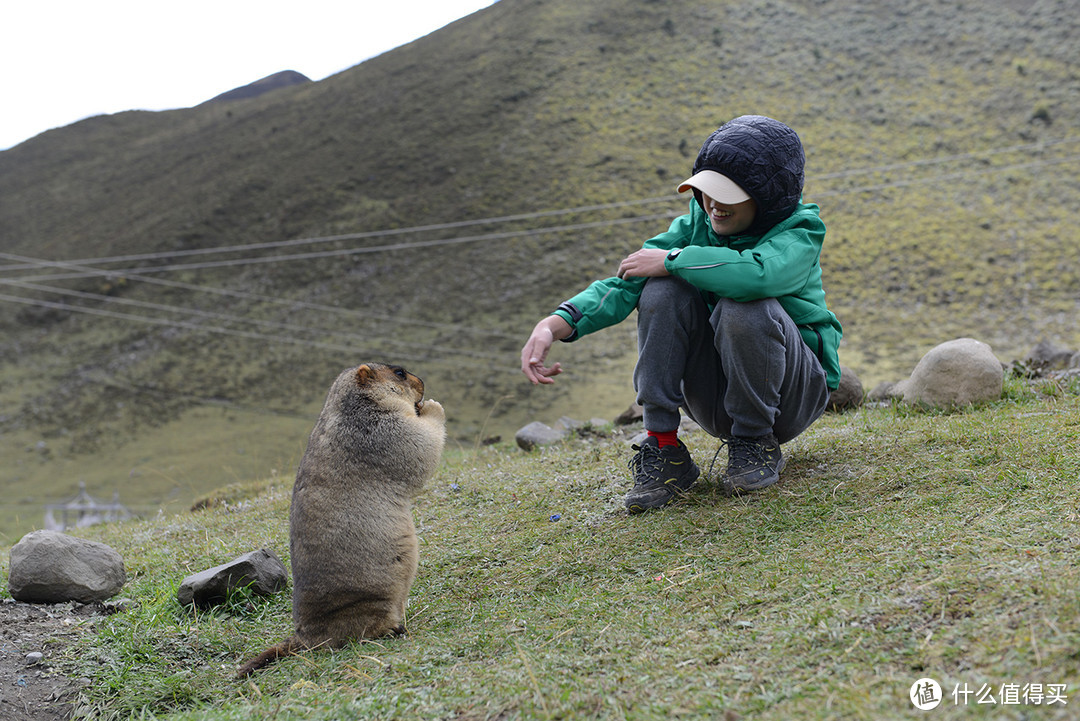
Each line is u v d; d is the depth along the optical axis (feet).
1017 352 128.67
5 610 12.76
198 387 194.59
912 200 184.55
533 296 192.75
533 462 18.66
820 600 8.08
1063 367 20.43
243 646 11.25
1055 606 6.66
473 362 171.12
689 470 12.73
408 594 11.40
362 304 213.66
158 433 178.70
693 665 7.33
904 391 17.93
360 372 11.72
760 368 11.18
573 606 9.61
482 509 15.52
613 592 9.84
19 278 274.77
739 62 269.03
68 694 10.17
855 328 147.23
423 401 12.64
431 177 263.49
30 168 379.96
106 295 252.01
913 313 149.07
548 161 247.50
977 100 219.41
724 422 12.60
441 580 12.18
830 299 157.89
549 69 301.22
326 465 11.11
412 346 183.21
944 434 12.82
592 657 7.90
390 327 197.26
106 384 204.85
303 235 254.47
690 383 12.43
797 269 11.14
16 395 205.16
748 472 11.95
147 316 234.79
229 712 8.55
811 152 208.64
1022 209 175.52
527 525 13.65
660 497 12.44
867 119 221.25
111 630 11.77
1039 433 12.07
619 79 279.28
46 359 224.33
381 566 10.71
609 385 151.53
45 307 252.01
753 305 11.02
